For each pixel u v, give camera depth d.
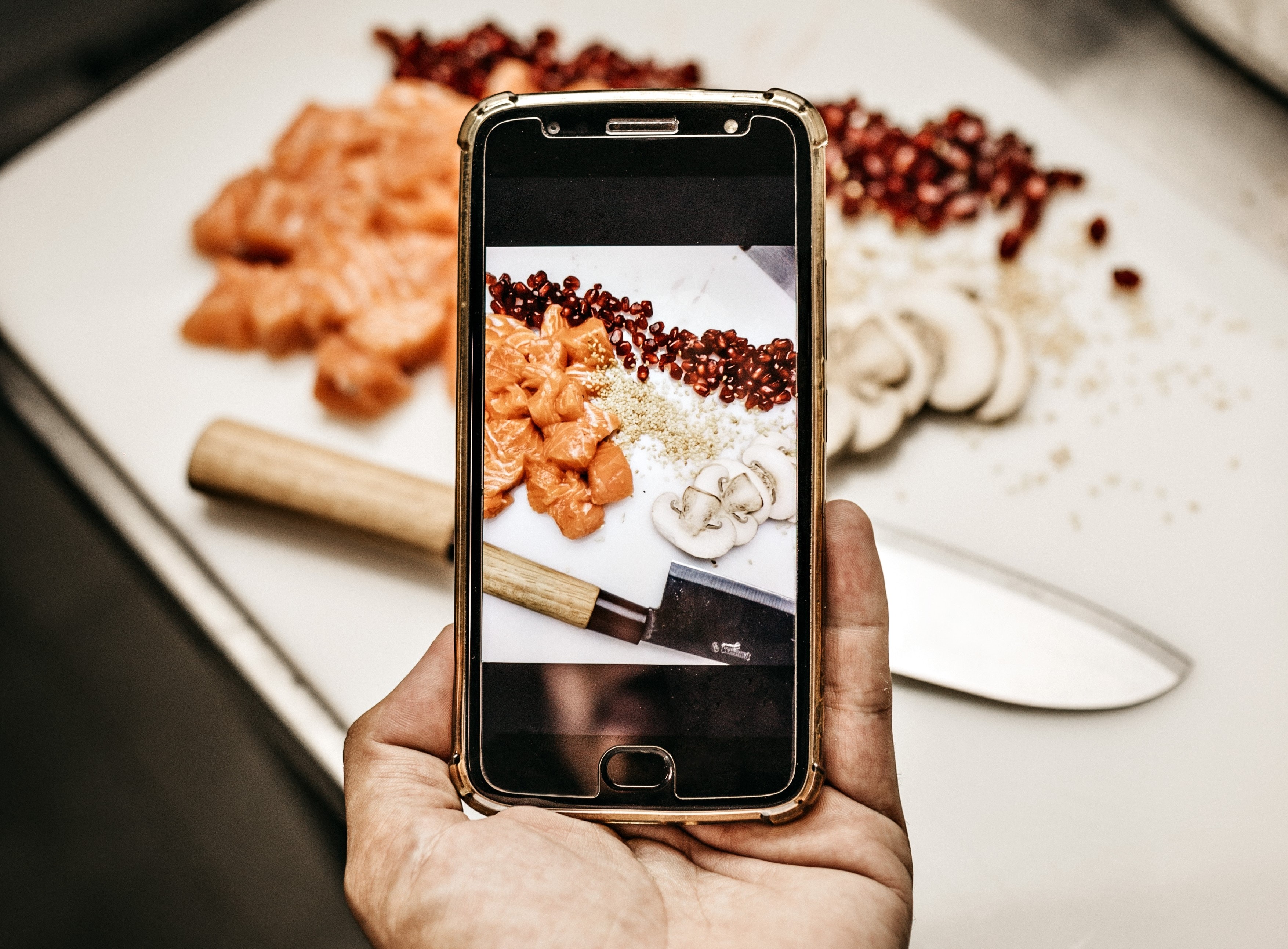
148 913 0.43
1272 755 0.30
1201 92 0.36
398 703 0.24
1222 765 0.30
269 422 0.34
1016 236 0.34
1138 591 0.31
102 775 0.44
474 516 0.22
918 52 0.37
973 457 0.33
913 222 0.35
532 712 0.22
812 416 0.22
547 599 0.23
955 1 0.37
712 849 0.24
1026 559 0.32
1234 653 0.31
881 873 0.23
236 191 0.35
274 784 0.43
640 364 0.23
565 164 0.23
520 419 0.23
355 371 0.32
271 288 0.34
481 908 0.21
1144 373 0.33
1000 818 0.30
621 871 0.22
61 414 0.35
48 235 0.36
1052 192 0.35
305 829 0.43
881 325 0.32
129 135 0.37
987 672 0.30
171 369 0.35
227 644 0.32
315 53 0.38
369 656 0.32
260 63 0.38
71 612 0.44
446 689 0.24
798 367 0.22
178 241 0.36
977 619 0.30
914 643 0.30
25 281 0.36
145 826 0.44
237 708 0.44
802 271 0.23
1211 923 0.29
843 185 0.35
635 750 0.22
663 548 0.23
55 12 0.41
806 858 0.23
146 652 0.44
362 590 0.32
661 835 0.24
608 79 0.36
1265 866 0.29
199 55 0.38
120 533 0.33
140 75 0.38
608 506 0.23
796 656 0.22
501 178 0.23
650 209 0.23
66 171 0.37
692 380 0.23
